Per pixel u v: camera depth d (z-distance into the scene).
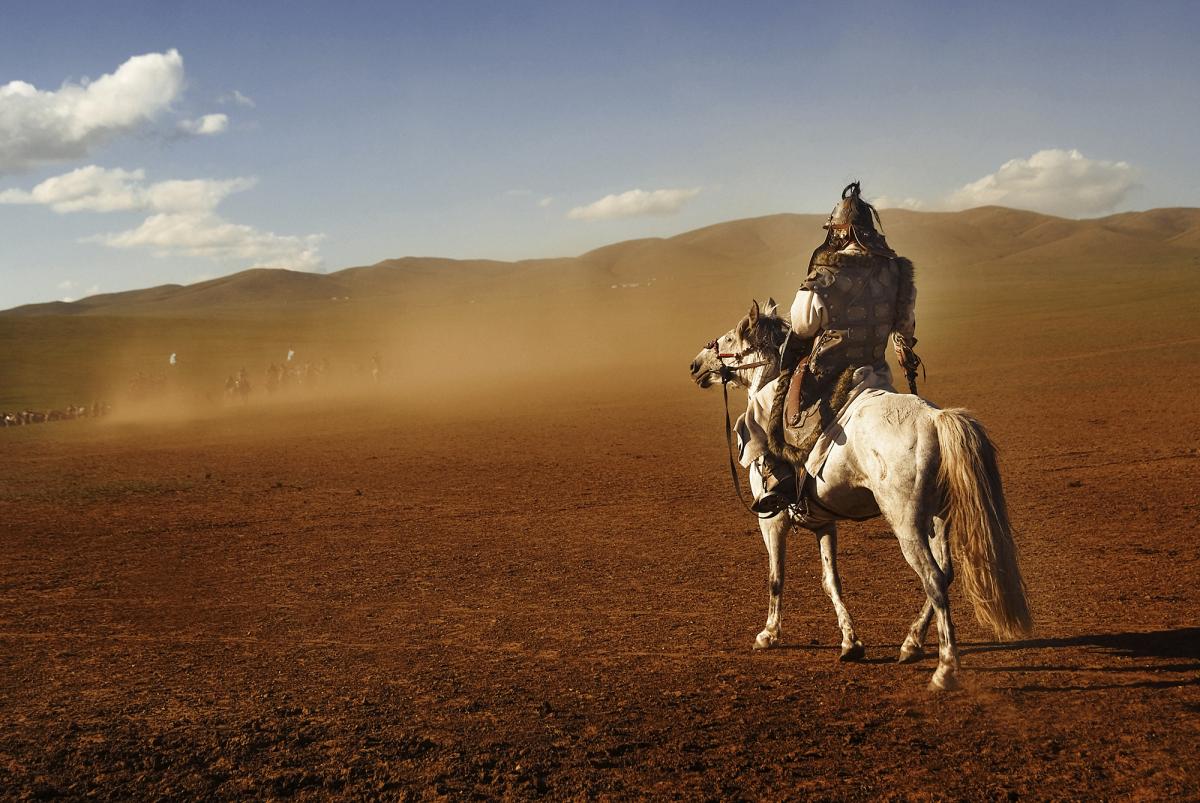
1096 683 6.18
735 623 8.40
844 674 6.72
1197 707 5.63
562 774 5.10
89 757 5.61
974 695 6.04
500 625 8.69
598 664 7.30
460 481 19.56
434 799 4.85
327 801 4.90
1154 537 10.98
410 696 6.66
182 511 16.97
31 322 116.88
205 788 5.11
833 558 7.16
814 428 6.52
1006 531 5.70
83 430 39.69
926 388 35.94
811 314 6.49
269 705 6.56
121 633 8.89
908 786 4.76
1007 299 101.25
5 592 10.80
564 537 13.16
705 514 14.50
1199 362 39.00
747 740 5.48
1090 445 19.52
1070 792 4.61
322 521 15.40
